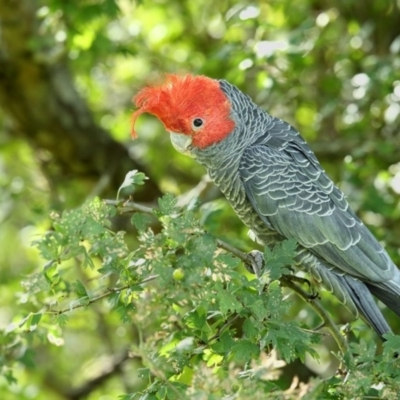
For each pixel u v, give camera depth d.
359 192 12.37
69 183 15.84
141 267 6.93
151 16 15.88
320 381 6.66
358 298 9.13
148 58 15.77
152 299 6.68
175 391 6.59
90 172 15.74
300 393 6.52
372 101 13.26
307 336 7.05
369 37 14.07
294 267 9.69
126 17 15.96
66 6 13.20
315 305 8.21
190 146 9.46
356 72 13.67
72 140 15.31
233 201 9.69
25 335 9.39
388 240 11.73
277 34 13.52
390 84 12.12
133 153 15.95
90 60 14.27
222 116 9.35
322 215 9.19
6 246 17.56
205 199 13.01
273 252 7.37
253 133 9.62
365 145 12.29
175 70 15.12
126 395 7.26
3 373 9.49
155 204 15.39
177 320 7.16
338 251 9.15
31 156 16.17
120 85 16.67
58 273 7.43
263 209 9.27
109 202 7.27
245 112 9.65
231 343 7.20
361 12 14.09
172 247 6.84
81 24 13.42
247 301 6.99
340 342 8.01
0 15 14.05
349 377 7.02
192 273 6.63
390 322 11.51
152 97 9.34
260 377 6.42
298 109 14.10
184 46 15.73
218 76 13.40
